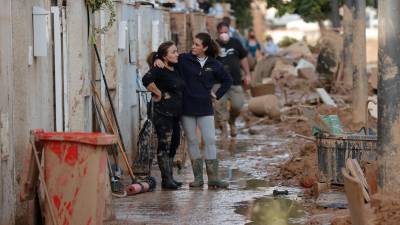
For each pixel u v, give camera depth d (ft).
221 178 99.91
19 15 69.87
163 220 75.51
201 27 188.03
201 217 76.89
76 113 88.48
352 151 85.05
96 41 99.55
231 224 74.02
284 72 239.71
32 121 73.10
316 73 226.58
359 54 127.13
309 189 90.17
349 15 179.11
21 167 70.38
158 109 91.76
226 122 138.72
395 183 68.74
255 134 146.61
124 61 107.96
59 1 85.25
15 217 69.51
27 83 71.05
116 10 102.58
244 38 309.83
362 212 57.06
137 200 85.40
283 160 113.91
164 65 91.71
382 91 69.21
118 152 95.30
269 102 161.27
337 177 86.02
